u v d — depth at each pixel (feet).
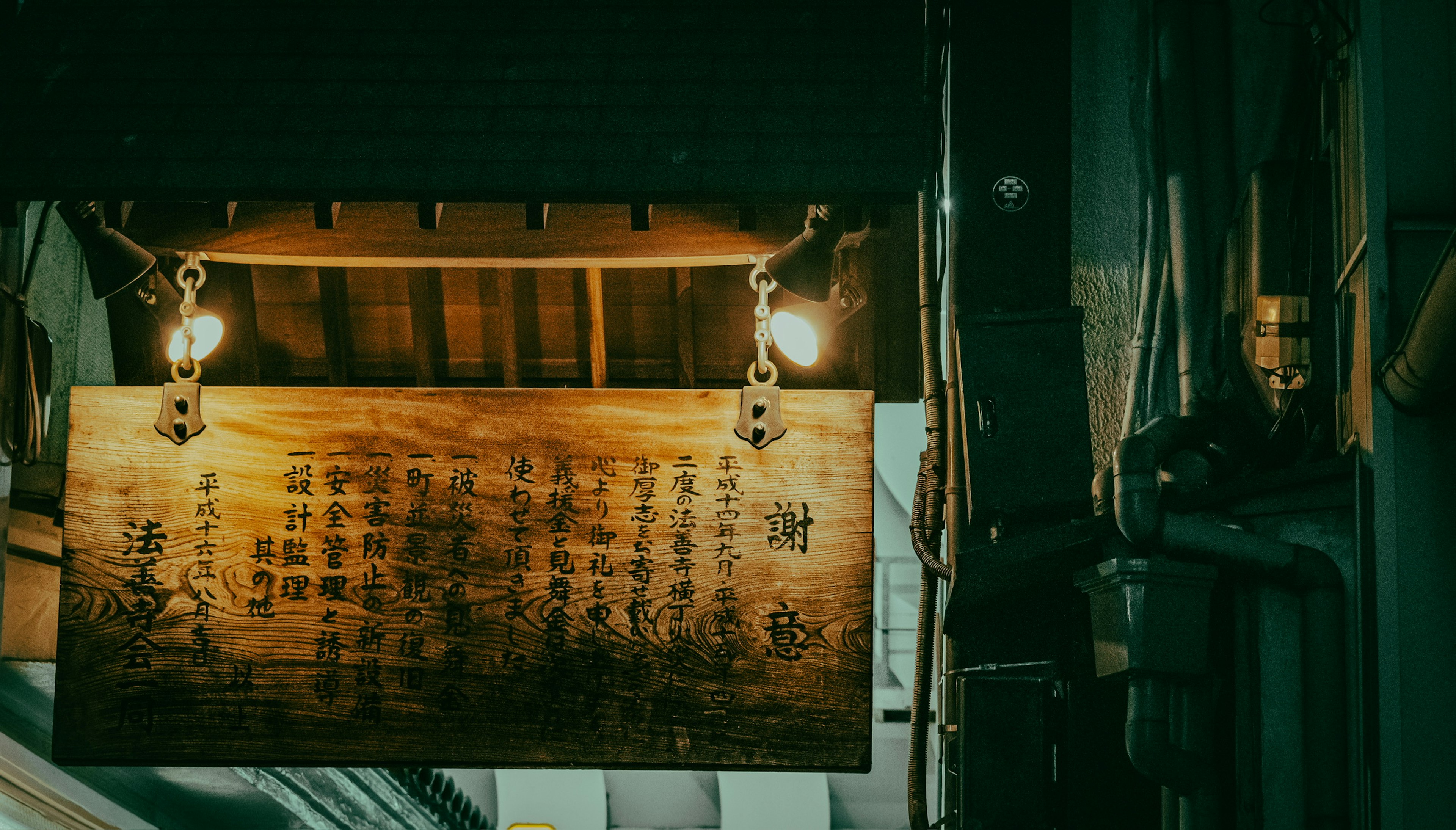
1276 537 18.49
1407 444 16.94
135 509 20.72
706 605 20.18
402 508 20.59
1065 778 20.16
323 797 37.83
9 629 23.06
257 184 20.26
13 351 22.59
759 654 20.03
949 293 21.79
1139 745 18.02
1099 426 21.99
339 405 20.92
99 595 20.51
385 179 20.26
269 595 20.44
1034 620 20.72
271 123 20.88
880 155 20.53
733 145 20.57
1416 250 17.22
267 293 26.45
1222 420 20.26
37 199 20.30
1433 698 16.40
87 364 27.68
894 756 54.08
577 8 22.11
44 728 27.99
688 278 26.16
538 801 57.47
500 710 19.95
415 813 41.78
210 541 20.61
